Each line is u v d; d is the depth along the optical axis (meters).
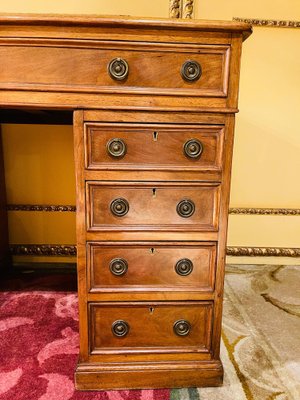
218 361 0.83
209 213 0.78
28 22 0.67
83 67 0.70
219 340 0.83
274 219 1.59
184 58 0.71
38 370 0.86
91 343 0.81
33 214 1.52
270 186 1.57
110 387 0.81
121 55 0.70
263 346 1.00
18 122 1.28
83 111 0.72
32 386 0.80
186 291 0.80
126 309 0.81
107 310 0.80
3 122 1.27
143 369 0.81
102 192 0.76
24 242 1.54
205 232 0.78
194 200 0.77
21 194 1.51
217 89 0.72
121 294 0.79
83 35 0.69
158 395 0.79
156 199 0.77
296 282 1.45
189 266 0.79
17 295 1.28
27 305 1.20
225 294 1.33
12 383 0.81
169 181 0.76
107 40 0.69
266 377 0.86
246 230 1.60
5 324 1.08
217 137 0.75
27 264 1.56
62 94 0.71
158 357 0.83
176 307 0.81
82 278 0.78
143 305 0.81
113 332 0.81
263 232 1.60
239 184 1.57
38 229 1.53
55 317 1.12
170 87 0.72
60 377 0.84
